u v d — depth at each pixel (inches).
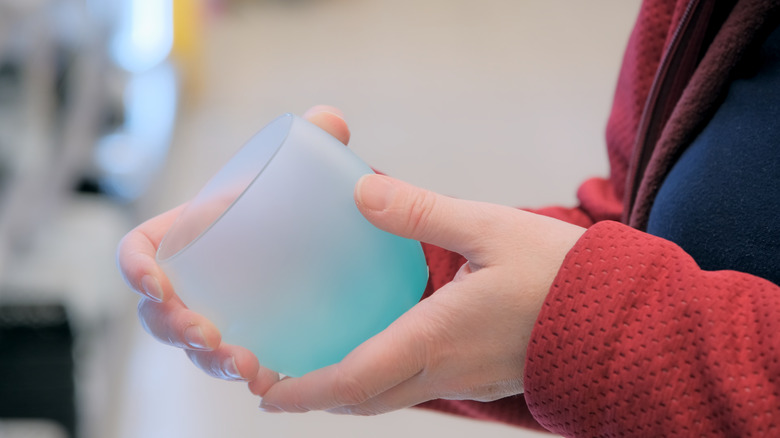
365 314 21.2
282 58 128.1
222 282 20.3
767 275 22.6
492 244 21.0
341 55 128.0
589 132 97.4
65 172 50.0
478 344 21.2
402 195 20.7
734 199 23.1
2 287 44.0
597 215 27.7
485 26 135.0
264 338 21.0
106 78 57.6
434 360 21.3
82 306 47.1
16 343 41.7
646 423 19.4
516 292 20.7
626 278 19.8
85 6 49.0
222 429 55.9
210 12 143.8
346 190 20.8
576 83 111.1
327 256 20.4
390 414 58.2
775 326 18.9
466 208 21.2
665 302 19.6
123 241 22.5
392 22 142.2
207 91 114.4
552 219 21.7
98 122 57.7
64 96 49.3
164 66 88.5
